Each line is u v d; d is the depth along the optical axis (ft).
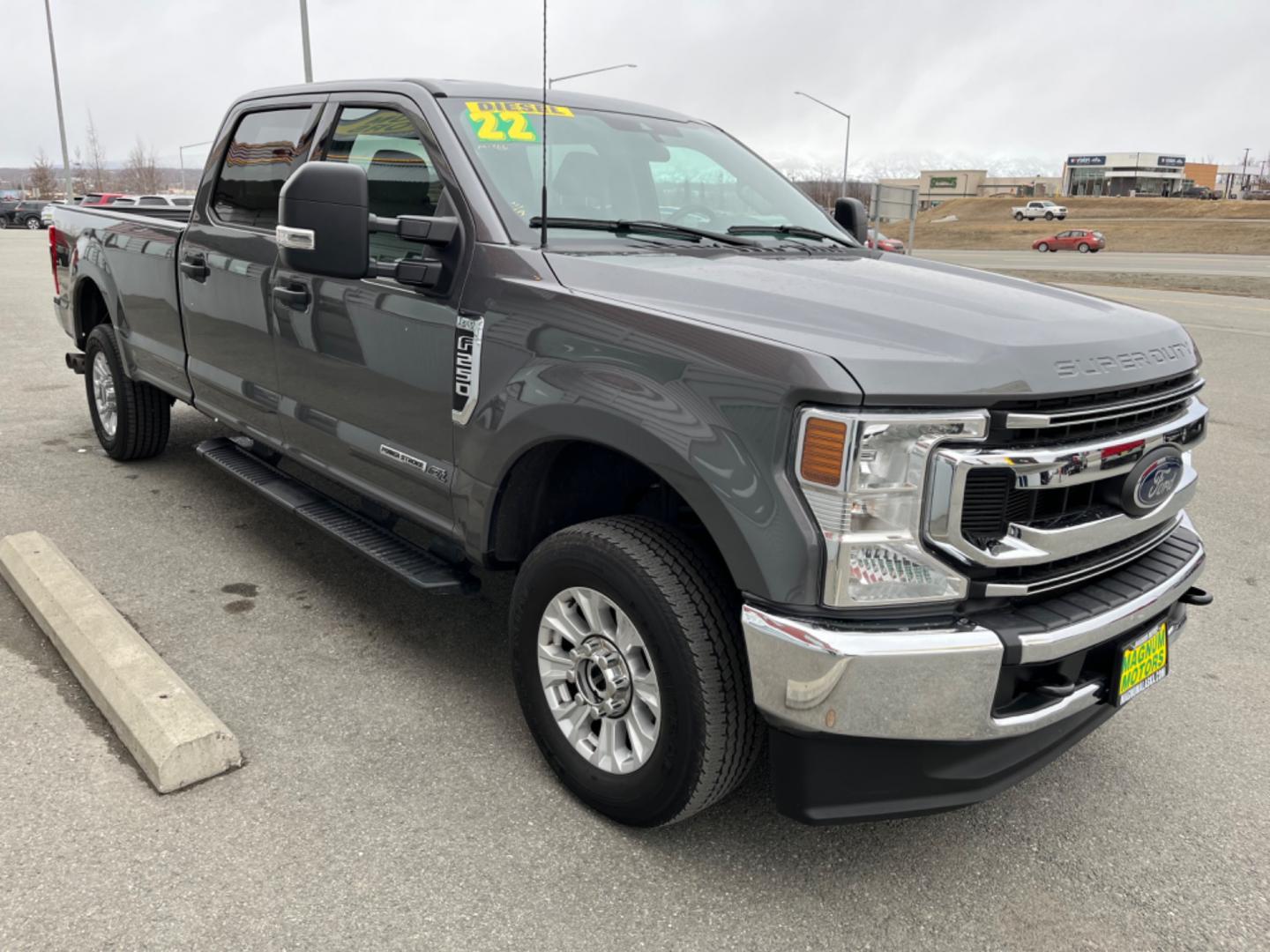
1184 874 8.68
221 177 14.42
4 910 7.55
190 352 15.28
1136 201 290.97
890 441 6.97
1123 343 8.15
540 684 9.33
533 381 8.88
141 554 14.69
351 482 11.90
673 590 7.93
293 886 7.96
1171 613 8.91
